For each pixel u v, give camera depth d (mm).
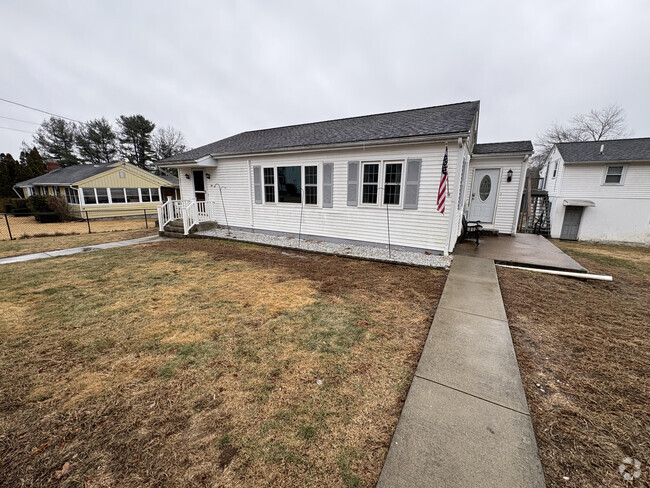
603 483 1474
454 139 5902
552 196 14664
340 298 4266
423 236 6773
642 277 5742
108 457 1655
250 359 2682
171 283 4945
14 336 3115
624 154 12680
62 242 9234
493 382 2307
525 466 1548
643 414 1989
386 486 1443
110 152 35156
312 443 1746
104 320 3510
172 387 2283
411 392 2184
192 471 1562
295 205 8609
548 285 4926
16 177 24781
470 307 3852
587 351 2836
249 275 5438
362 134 7410
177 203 10906
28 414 1995
